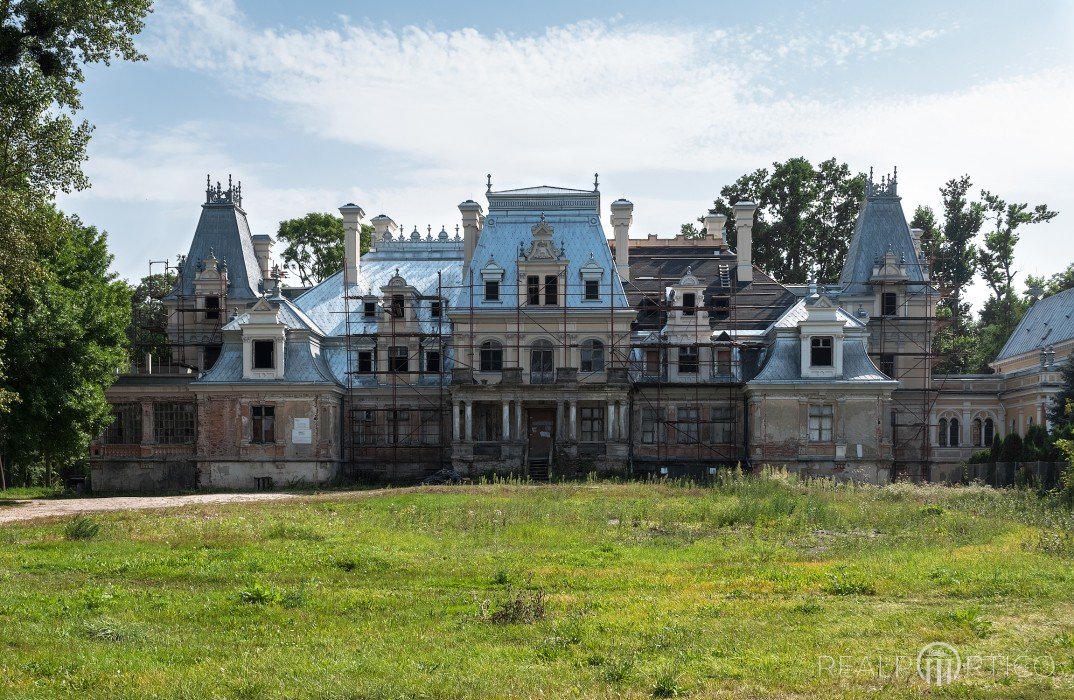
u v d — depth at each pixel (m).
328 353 69.00
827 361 62.94
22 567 24.34
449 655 15.45
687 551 27.31
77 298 55.34
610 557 26.16
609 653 15.45
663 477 59.53
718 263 75.81
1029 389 65.44
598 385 61.84
